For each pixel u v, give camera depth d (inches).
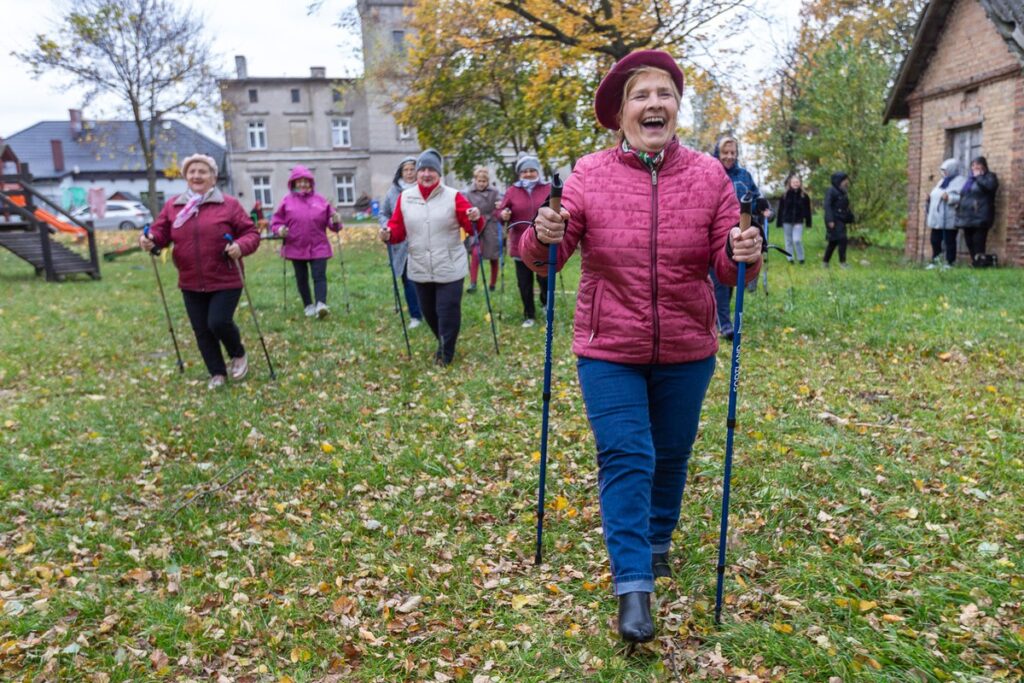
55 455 214.4
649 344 120.4
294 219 410.6
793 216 571.2
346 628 131.7
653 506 134.6
